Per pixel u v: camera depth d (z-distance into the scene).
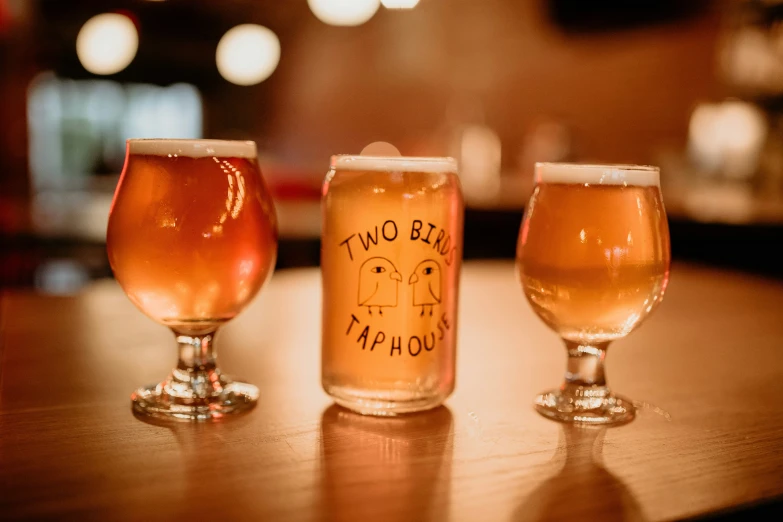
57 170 4.66
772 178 2.24
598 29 3.05
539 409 0.57
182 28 4.56
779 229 1.39
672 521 0.43
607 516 0.43
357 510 0.43
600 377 0.60
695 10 2.66
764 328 0.82
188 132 4.95
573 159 3.13
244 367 0.66
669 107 2.81
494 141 3.24
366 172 0.56
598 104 3.12
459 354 0.71
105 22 3.12
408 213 0.55
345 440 0.51
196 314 0.56
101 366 0.66
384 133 4.18
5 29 3.46
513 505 0.44
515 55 3.47
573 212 0.55
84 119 4.72
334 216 0.56
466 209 2.15
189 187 0.54
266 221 0.56
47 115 4.61
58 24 4.16
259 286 0.57
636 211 0.55
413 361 0.56
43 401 0.57
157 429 0.52
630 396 0.61
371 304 0.55
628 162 3.00
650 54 2.88
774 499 0.45
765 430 0.55
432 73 3.90
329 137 4.52
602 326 0.56
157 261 0.54
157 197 0.54
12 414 0.55
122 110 4.79
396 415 0.56
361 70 4.29
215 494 0.44
